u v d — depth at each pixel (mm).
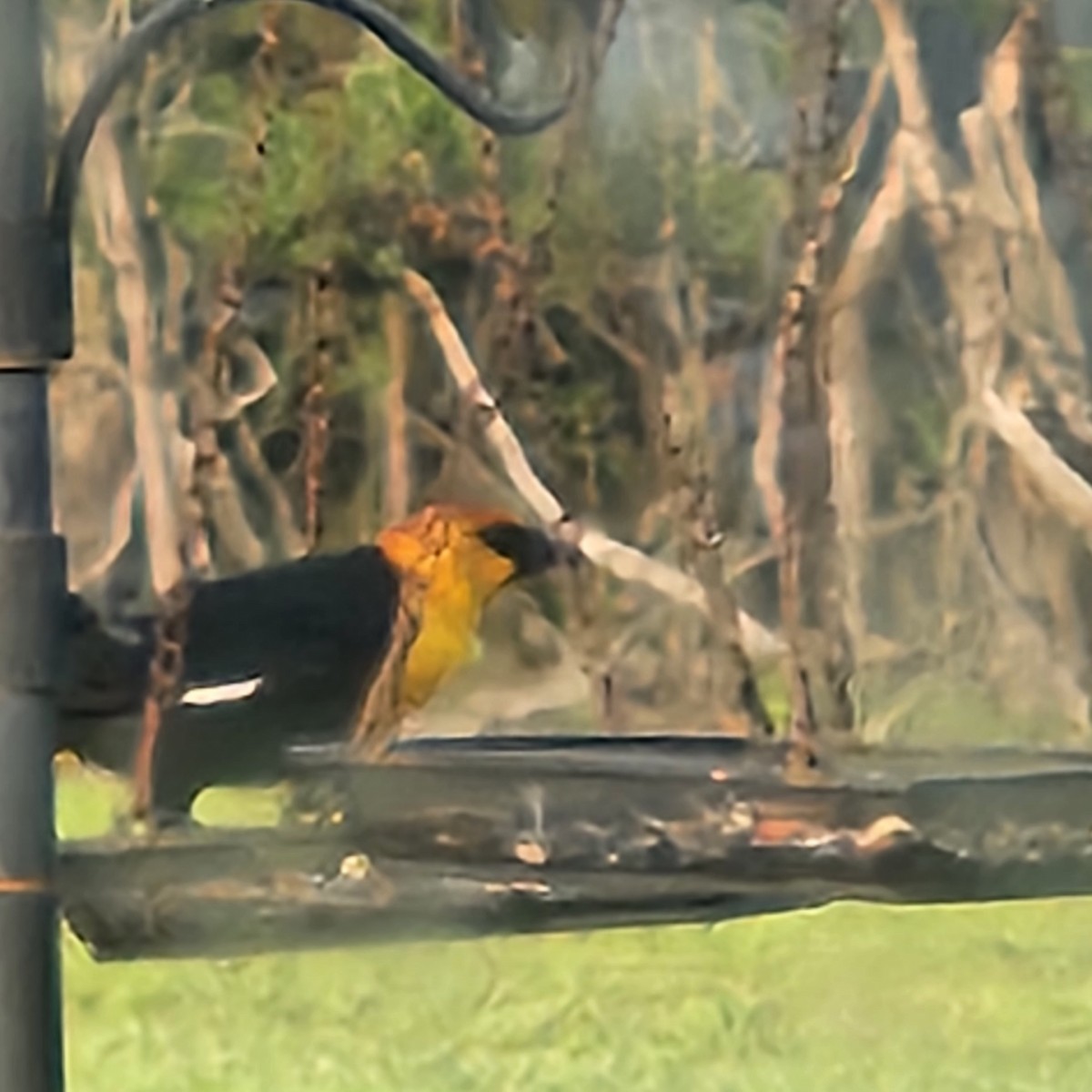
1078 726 13539
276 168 10469
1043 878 5500
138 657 6516
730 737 6730
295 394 11422
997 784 5516
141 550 11602
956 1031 11359
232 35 10484
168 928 5230
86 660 6438
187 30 10117
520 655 10867
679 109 12594
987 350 12789
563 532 9234
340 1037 11594
